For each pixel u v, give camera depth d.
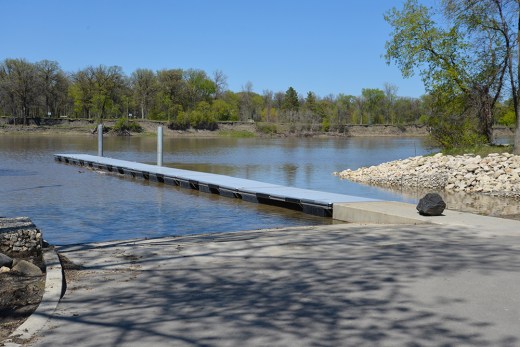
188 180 23.36
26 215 16.05
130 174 28.53
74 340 5.25
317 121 120.25
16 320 5.92
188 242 10.51
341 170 34.44
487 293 6.46
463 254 8.62
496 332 5.25
